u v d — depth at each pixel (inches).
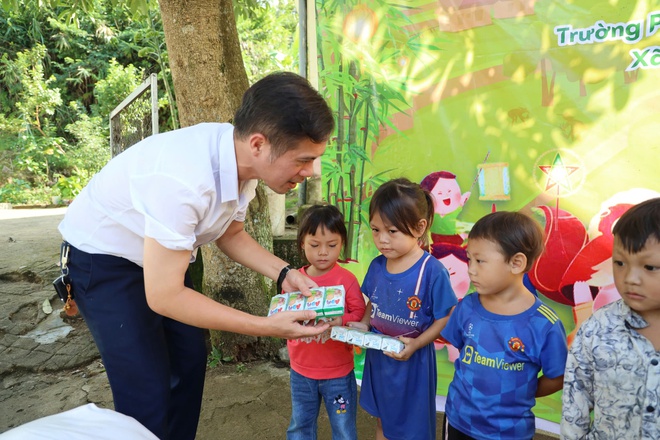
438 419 88.4
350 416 71.2
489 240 53.9
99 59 504.4
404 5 84.6
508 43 78.7
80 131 461.7
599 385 48.5
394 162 89.9
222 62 100.7
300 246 73.6
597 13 72.6
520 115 79.7
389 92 88.2
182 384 71.7
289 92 47.7
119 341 58.9
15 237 213.9
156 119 148.9
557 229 80.0
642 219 43.4
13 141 448.5
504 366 55.2
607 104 74.2
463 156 84.8
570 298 80.7
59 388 105.5
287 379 103.4
